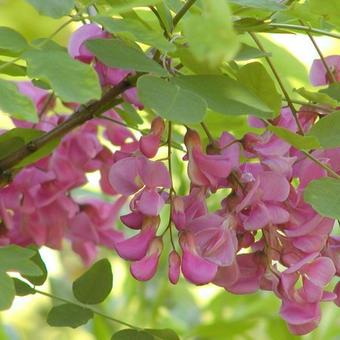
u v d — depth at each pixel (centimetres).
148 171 117
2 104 108
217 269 117
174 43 115
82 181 135
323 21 118
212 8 101
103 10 118
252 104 113
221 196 143
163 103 111
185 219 118
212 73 116
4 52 120
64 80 109
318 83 124
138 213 118
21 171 130
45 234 132
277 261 121
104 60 114
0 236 131
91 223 136
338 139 117
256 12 118
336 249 120
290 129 119
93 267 123
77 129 132
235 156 118
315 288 118
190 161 118
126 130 133
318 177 118
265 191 117
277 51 133
